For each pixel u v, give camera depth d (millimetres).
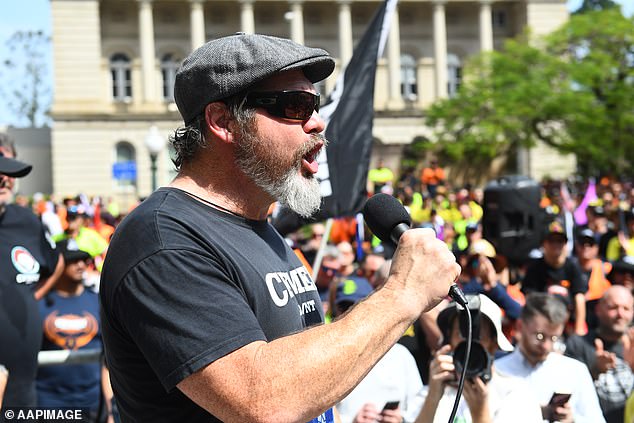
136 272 2584
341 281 9812
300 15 70375
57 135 67875
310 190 2898
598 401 6891
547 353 6551
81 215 16453
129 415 2736
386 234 3000
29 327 5926
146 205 2754
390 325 2561
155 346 2514
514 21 74250
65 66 68250
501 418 5117
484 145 53969
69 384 7273
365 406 5477
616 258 14992
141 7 69750
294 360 2451
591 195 25016
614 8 51281
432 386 4668
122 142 69000
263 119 2818
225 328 2506
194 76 2836
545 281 10727
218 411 2475
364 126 8367
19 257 6059
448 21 74938
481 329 5285
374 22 8562
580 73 49406
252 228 2920
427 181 41344
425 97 74188
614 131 50469
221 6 72875
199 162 2904
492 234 7312
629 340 6219
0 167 6031
